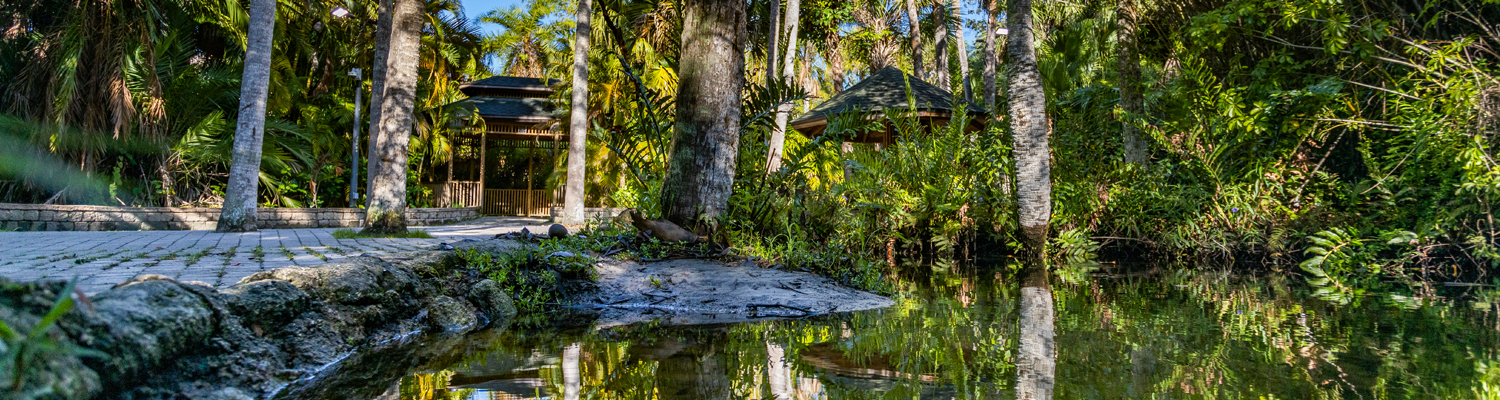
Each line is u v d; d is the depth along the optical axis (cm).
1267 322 357
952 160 1020
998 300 474
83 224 1061
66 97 1080
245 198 1053
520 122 2189
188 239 805
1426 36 751
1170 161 977
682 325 380
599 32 1898
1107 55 1617
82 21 1137
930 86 1430
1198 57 952
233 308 243
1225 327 341
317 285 306
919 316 398
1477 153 601
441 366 262
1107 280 627
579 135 1479
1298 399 203
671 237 598
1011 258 948
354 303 321
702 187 631
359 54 1975
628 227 670
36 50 1180
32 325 153
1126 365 254
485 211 2330
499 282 454
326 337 282
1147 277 659
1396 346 288
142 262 459
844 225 813
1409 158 715
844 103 1338
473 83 2444
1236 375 234
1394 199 740
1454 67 675
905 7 2242
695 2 646
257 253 567
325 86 1884
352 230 1085
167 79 1300
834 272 586
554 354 289
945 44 1953
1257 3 772
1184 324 353
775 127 733
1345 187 800
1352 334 320
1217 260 862
